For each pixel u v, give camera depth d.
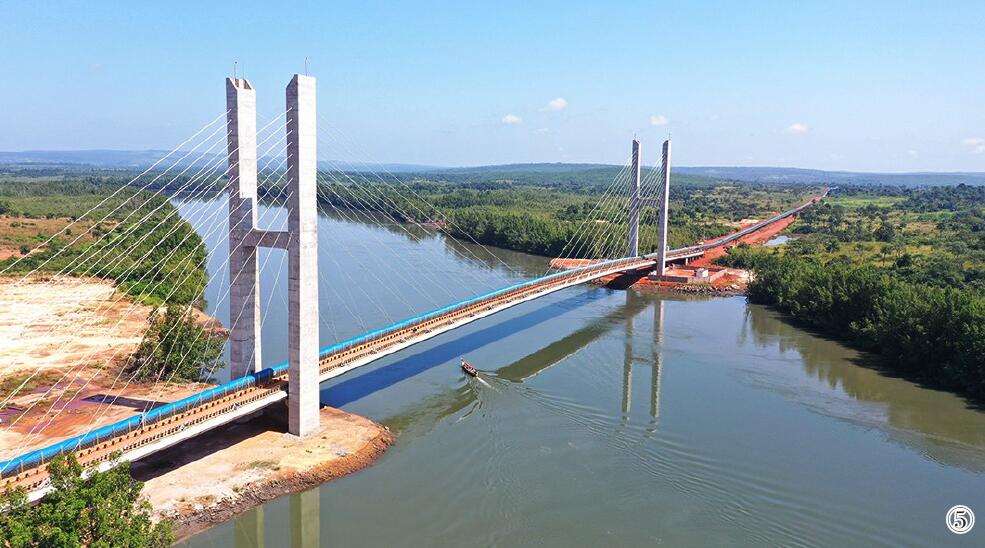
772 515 44.72
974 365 69.25
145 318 87.56
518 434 57.12
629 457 52.94
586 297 119.56
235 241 54.53
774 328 97.00
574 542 41.50
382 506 45.72
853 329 88.00
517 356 80.88
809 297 100.88
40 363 69.69
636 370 75.88
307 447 52.44
